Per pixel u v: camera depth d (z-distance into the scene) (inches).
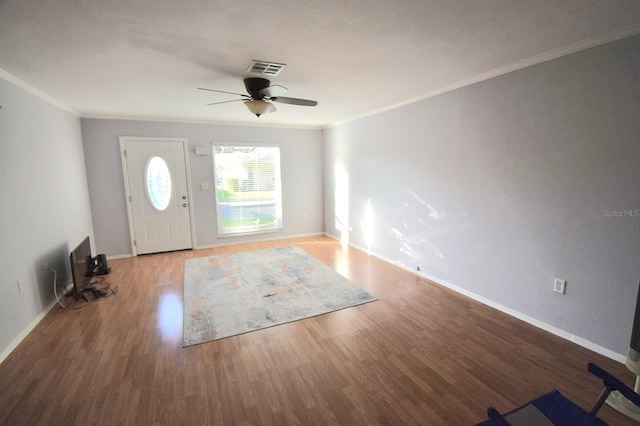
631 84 79.4
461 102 127.0
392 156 172.1
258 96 116.1
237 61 97.5
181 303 128.3
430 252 151.5
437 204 144.6
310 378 81.9
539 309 106.0
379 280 152.7
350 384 79.5
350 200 218.1
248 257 194.1
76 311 121.7
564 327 99.4
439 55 95.4
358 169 205.5
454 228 136.5
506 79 108.6
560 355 90.4
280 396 75.5
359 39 82.8
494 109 113.9
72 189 158.9
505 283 116.6
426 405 72.2
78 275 132.4
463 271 134.3
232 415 69.6
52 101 139.4
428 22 73.9
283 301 129.0
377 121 181.9
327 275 160.2
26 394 76.4
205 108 167.3
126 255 197.3
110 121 185.8
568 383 78.9
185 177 207.9
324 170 252.1
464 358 89.7
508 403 72.6
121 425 67.1
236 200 227.3
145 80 115.3
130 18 69.2
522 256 109.7
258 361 89.4
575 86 90.2
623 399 71.6
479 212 124.2
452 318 113.7
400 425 66.6
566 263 97.1
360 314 117.5
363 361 88.9
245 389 78.0
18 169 108.5
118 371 85.1
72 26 72.3
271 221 242.5
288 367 86.6
